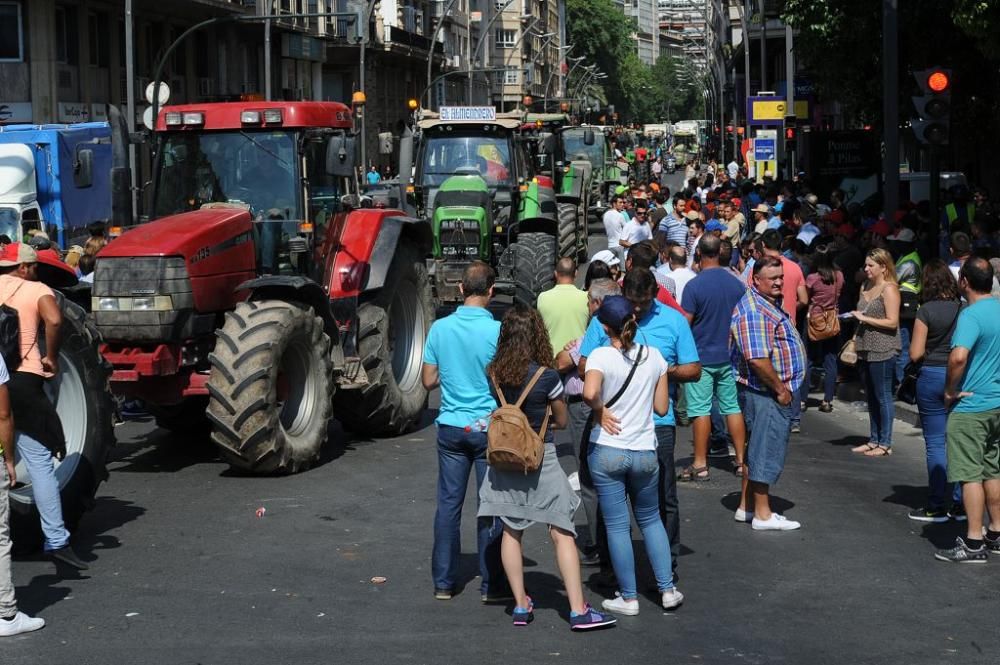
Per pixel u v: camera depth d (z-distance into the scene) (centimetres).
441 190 2092
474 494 1032
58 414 904
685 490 1054
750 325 891
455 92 9100
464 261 2050
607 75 14388
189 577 809
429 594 771
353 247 1241
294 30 5584
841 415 1434
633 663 652
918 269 1384
